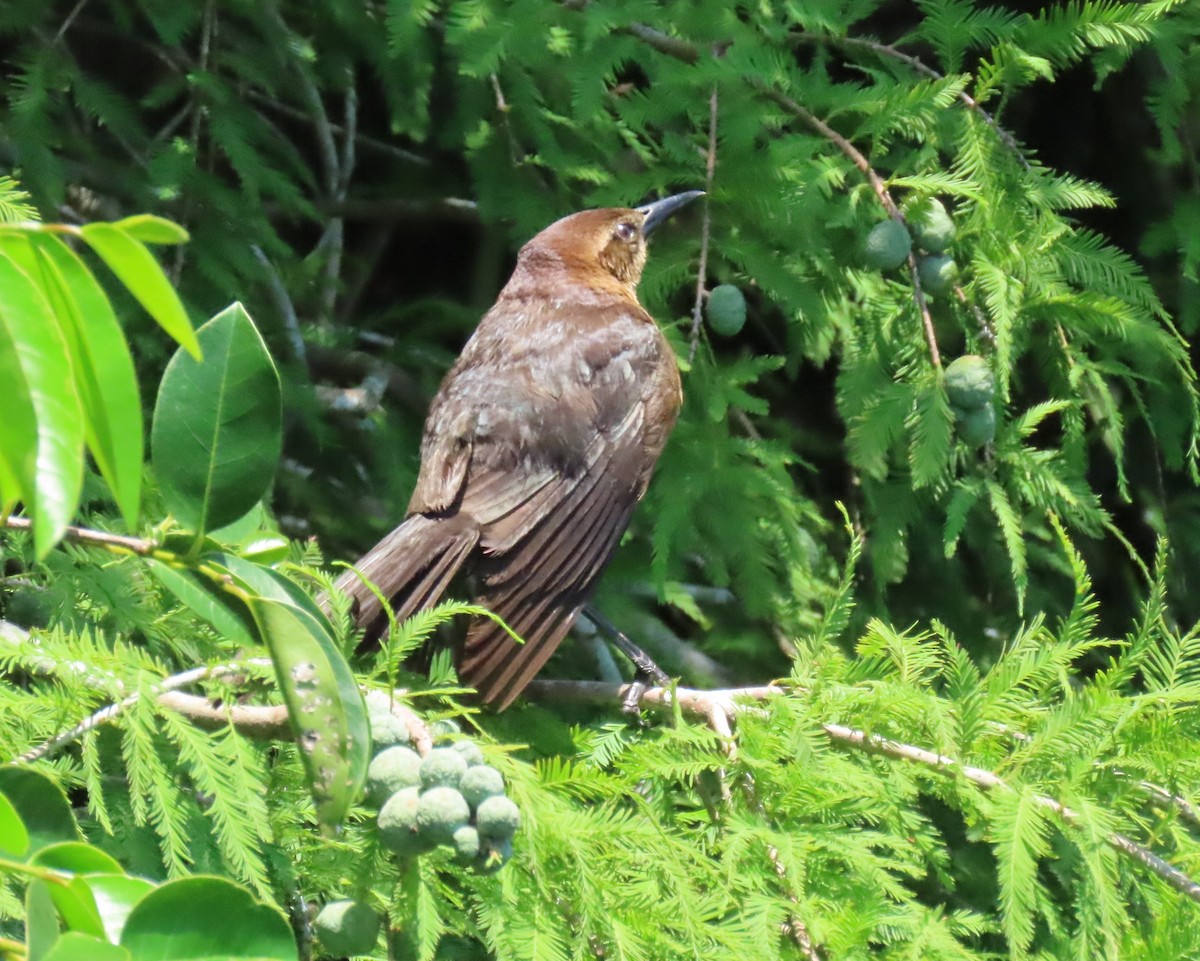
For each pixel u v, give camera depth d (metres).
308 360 9.39
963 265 7.51
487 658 6.64
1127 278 7.33
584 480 7.54
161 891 2.64
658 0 7.59
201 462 3.37
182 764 4.86
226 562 3.40
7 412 2.23
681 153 7.55
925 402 6.83
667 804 5.05
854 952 4.33
